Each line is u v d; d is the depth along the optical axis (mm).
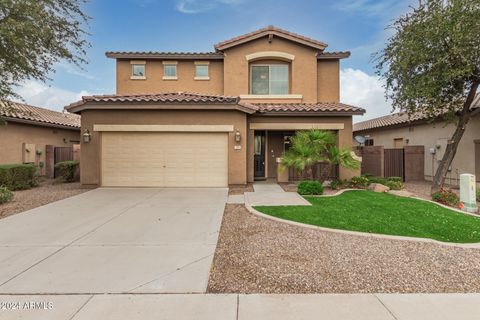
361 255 5648
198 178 14070
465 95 12086
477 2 9891
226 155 14117
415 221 7914
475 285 4492
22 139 17641
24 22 9492
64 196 11859
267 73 18062
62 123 20516
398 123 19953
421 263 5281
